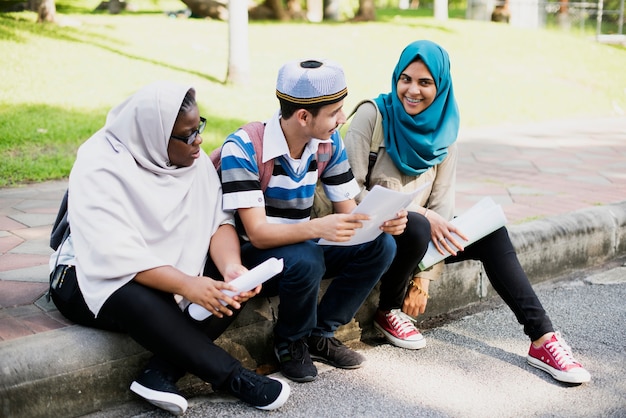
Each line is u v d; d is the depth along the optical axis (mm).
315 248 2811
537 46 13109
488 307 3920
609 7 17750
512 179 6066
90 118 6879
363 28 12758
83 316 2701
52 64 8617
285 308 2867
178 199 2730
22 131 6285
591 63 12789
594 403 2891
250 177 2830
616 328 3631
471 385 3006
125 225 2574
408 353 3301
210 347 2623
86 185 2594
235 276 2689
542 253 4203
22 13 12258
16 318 2902
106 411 2670
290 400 2818
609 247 4637
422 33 12625
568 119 9672
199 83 8562
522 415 2775
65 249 2777
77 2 18906
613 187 5781
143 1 21344
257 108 7867
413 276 3291
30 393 2502
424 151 3219
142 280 2539
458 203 5148
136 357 2732
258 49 10633
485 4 17188
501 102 9883
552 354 3098
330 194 3104
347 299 3031
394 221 2846
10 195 5102
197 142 2723
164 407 2627
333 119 2787
